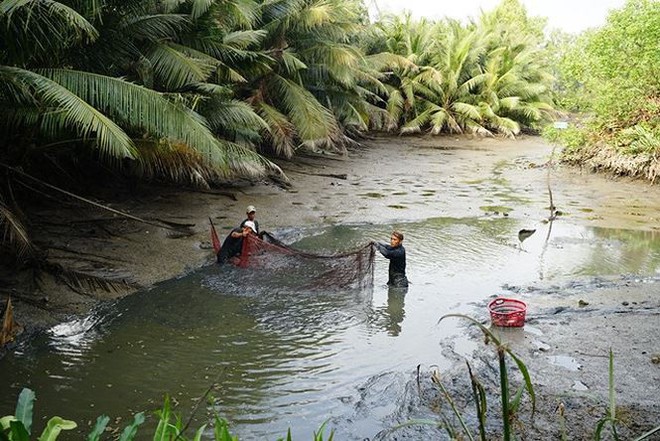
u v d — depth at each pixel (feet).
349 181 68.59
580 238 46.65
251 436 18.94
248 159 49.83
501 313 27.61
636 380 22.57
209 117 46.52
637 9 67.56
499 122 126.31
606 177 72.90
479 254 41.60
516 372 23.21
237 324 28.09
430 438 18.72
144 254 37.06
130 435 9.60
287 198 56.49
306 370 23.63
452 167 83.82
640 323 28.30
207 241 41.14
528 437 18.54
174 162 45.65
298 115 67.46
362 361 24.49
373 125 122.31
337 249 41.83
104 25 34.40
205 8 44.68
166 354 24.72
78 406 20.49
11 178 37.76
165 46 41.24
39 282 30.35
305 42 73.92
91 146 42.06
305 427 19.52
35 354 24.23
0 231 33.40
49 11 25.59
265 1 64.64
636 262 40.37
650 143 68.44
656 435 18.51
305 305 30.81
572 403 20.67
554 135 78.18
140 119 30.86
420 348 25.80
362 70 94.22
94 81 29.68
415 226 49.67
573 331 27.32
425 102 128.16
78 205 43.45
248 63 53.36
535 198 62.08
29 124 35.19
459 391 21.70
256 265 35.91
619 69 70.33
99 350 24.88
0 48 28.63
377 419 19.99
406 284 33.94
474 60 130.82
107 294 30.91
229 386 22.21
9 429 8.66
